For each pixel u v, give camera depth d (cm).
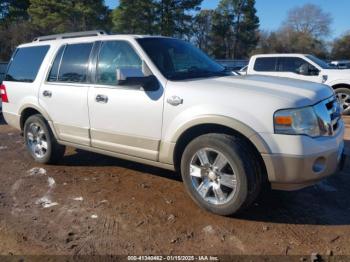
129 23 4375
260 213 414
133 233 377
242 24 6131
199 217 406
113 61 481
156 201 450
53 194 478
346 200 448
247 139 386
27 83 591
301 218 402
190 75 458
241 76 471
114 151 487
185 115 407
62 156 595
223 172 396
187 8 4519
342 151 414
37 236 375
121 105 461
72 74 527
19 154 668
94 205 442
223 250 345
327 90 429
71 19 4212
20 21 4866
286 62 1155
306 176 367
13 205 448
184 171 421
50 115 555
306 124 366
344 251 339
